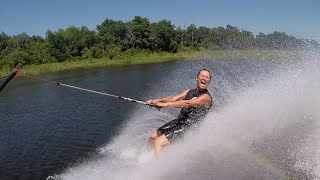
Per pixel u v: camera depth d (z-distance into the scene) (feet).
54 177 19.80
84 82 75.97
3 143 27.02
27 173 20.61
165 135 20.26
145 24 218.38
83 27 202.59
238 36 87.71
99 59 186.80
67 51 184.34
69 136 27.96
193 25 228.84
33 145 26.11
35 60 164.76
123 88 60.44
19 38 181.57
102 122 32.27
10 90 66.28
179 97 21.84
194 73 76.54
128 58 192.54
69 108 40.78
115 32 215.51
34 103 46.91
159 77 76.38
